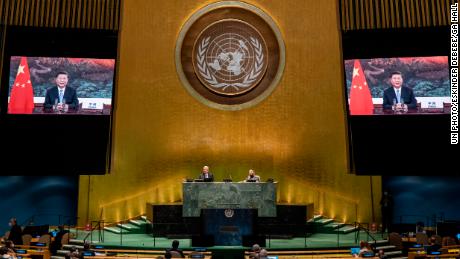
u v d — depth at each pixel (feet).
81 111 56.75
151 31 59.52
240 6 59.72
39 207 58.95
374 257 37.86
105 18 58.44
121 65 58.65
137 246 45.14
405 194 59.57
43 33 57.67
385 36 57.57
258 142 58.65
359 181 57.82
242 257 43.37
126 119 58.18
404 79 56.34
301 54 59.31
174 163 58.29
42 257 40.86
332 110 58.39
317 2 59.52
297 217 50.75
